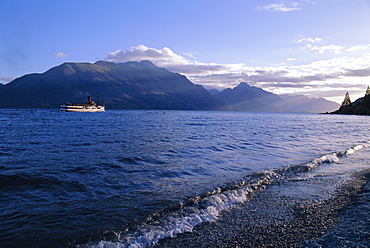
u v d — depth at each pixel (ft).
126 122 203.92
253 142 83.25
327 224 22.91
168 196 29.53
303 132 131.54
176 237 20.35
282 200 29.32
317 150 68.28
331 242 19.34
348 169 45.68
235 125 185.78
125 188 32.48
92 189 31.86
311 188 34.06
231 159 53.42
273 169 43.96
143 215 24.16
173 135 101.65
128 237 20.04
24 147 65.26
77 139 83.82
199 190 31.99
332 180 38.11
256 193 31.68
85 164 45.52
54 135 96.73
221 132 121.19
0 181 33.99
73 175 38.09
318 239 19.94
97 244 19.08
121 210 25.25
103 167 43.78
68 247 18.70
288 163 49.96
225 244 19.29
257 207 27.09
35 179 35.35
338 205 27.89
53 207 25.88
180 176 39.04
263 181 36.81
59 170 40.70
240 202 28.55
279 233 21.15
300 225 22.75
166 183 35.04
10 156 52.42
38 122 188.14
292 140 92.43
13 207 25.73
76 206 26.17
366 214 24.98
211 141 83.51
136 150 62.54
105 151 60.18
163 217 23.77
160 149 64.69
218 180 36.94
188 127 154.10
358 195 31.22
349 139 100.01
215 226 22.41
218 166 46.50
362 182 37.17
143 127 147.23
